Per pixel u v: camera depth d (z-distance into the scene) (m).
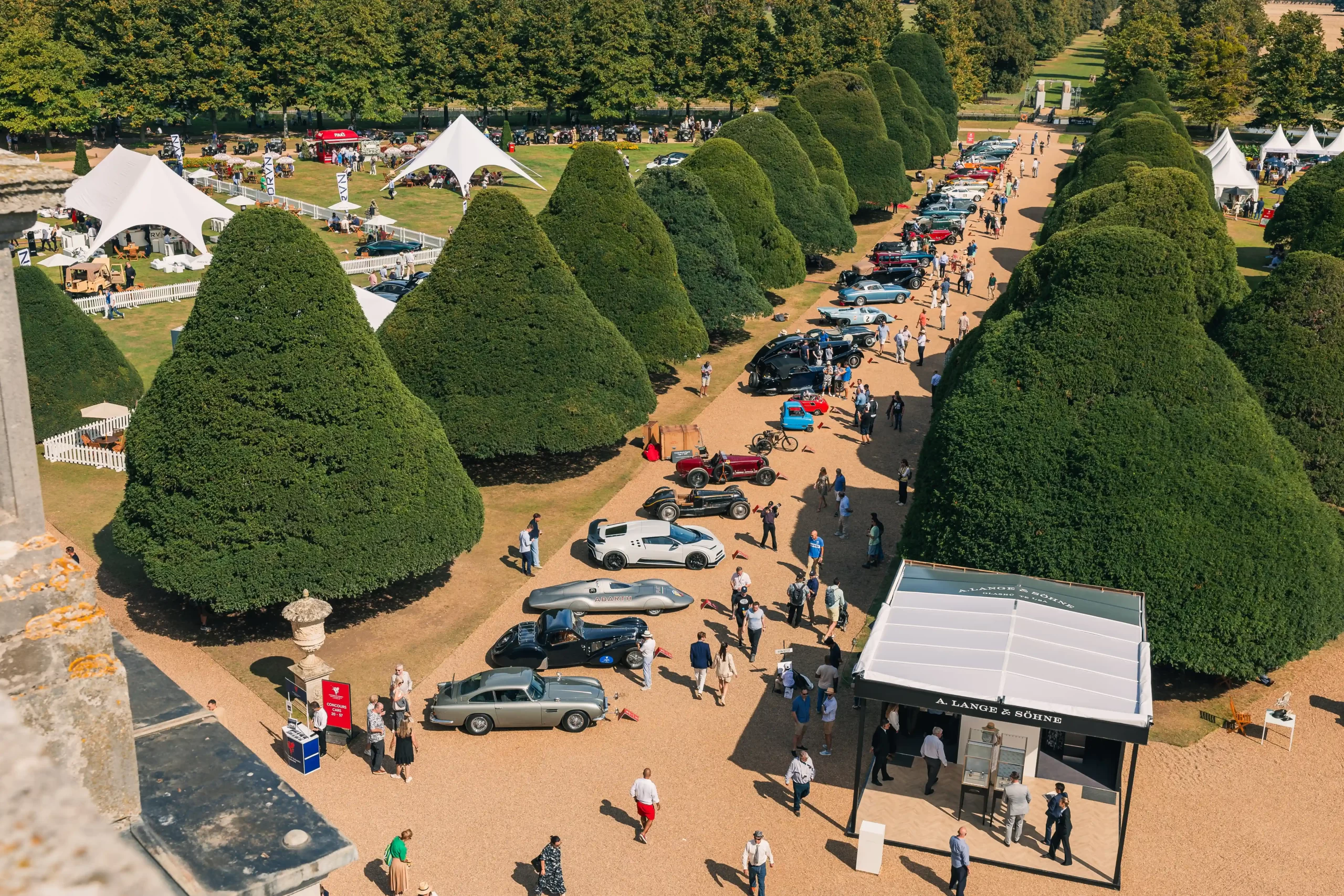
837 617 39.84
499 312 51.97
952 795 32.03
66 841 2.54
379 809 30.88
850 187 100.56
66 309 56.69
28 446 5.43
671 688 37.31
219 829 6.40
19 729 2.83
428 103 148.00
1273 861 29.12
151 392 38.66
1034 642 31.41
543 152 140.88
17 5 130.50
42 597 5.33
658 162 123.94
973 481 38.47
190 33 131.25
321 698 33.56
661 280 62.69
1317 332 41.47
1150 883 28.27
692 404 65.06
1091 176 81.31
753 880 27.47
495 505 51.28
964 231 109.44
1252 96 160.25
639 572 45.22
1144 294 39.34
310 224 101.19
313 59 137.25
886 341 77.44
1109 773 32.66
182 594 37.44
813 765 33.34
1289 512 36.22
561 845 29.56
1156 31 170.38
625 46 147.75
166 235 89.94
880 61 138.12
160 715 7.34
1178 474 36.78
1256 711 36.16
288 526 37.75
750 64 154.38
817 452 58.28
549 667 37.97
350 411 38.69
